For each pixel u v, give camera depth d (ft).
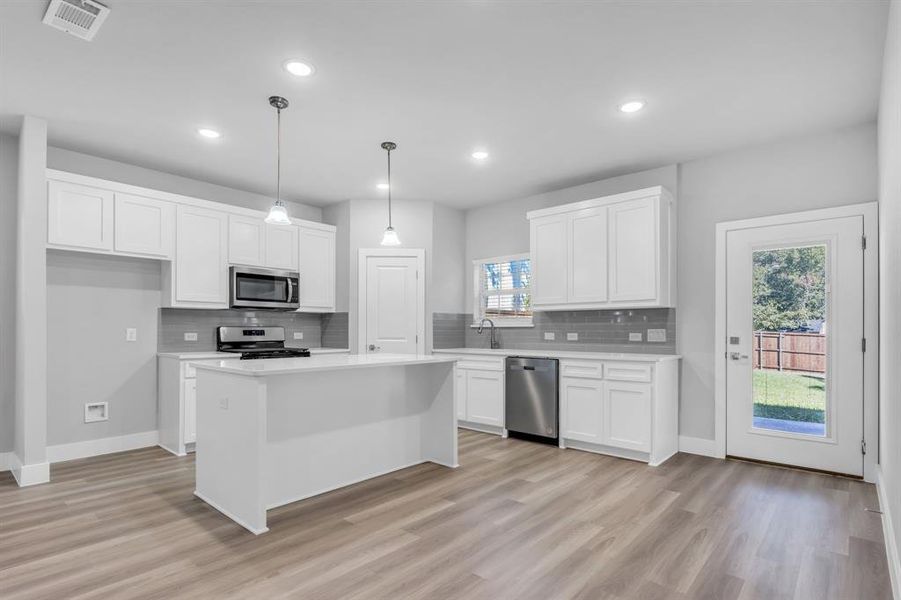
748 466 12.01
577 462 12.42
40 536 7.99
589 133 11.83
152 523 8.54
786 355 12.00
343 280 18.02
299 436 9.73
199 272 14.39
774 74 9.02
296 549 7.55
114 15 7.29
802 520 8.69
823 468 11.39
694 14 7.30
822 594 6.34
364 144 12.57
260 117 10.93
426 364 12.20
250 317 16.74
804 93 9.75
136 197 13.14
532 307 15.79
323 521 8.64
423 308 17.89
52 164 12.53
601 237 14.11
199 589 6.41
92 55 8.38
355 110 10.58
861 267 11.01
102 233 12.46
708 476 11.22
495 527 8.39
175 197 13.92
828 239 11.44
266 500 8.23
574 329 16.14
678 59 8.55
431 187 16.44
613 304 13.80
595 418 13.24
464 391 16.48
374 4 7.07
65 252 12.71
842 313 11.22
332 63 8.69
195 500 9.70
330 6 7.12
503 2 7.04
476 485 10.62
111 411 13.48
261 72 8.99
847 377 11.12
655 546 7.68
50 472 11.52
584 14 7.31
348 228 17.90
